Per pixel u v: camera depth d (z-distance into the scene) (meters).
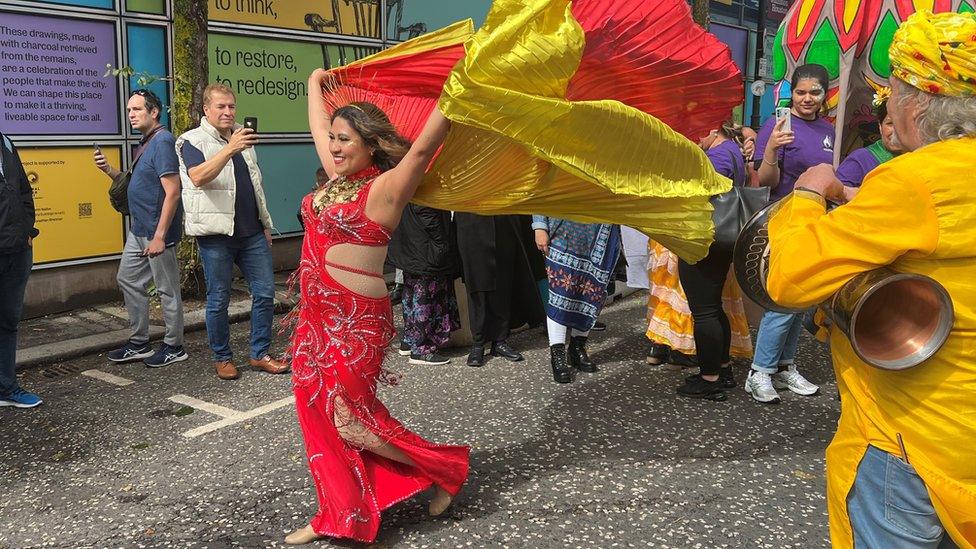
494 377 5.39
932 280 1.65
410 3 9.74
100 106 7.07
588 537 3.26
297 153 8.77
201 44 7.09
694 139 3.40
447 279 5.72
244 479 3.81
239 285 7.92
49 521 3.42
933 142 1.75
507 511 3.47
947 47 1.67
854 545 1.92
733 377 5.23
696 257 3.41
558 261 5.23
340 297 3.03
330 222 3.00
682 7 3.11
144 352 5.80
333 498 3.11
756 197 4.49
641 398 4.96
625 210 3.18
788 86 4.98
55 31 6.68
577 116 2.73
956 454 1.73
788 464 4.00
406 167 2.85
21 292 4.73
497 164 2.93
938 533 1.81
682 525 3.37
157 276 5.59
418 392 5.06
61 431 4.46
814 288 1.78
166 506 3.54
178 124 7.11
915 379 1.76
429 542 3.21
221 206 5.17
